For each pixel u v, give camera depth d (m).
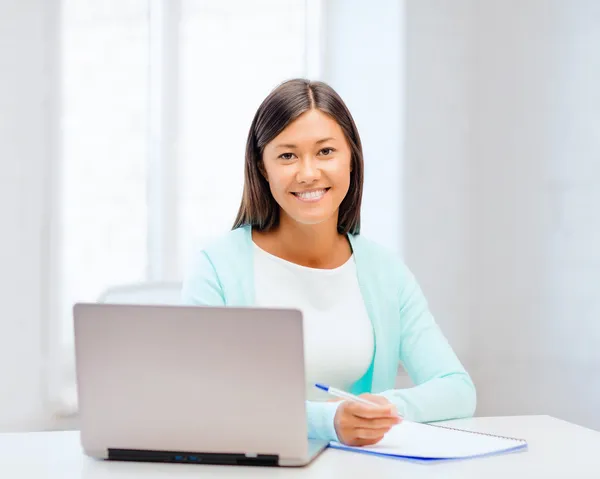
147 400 1.27
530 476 1.21
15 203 2.88
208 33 3.11
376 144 3.18
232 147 3.14
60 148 2.97
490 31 3.11
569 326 2.76
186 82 3.10
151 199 3.09
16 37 2.86
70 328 2.98
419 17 3.14
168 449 1.29
